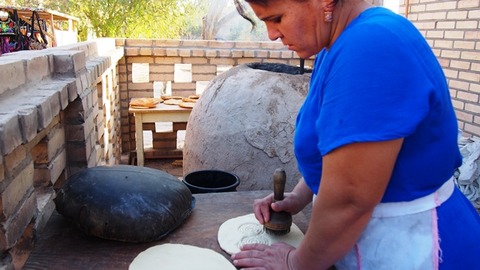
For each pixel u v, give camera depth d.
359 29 0.81
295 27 0.86
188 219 1.48
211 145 2.57
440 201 0.96
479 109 3.81
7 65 1.20
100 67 2.46
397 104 0.77
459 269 0.95
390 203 0.94
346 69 0.79
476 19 3.78
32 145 1.32
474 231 0.99
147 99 4.65
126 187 1.34
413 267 0.95
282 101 2.52
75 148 1.80
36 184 1.52
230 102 2.56
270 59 4.96
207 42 4.95
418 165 0.88
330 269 1.11
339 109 0.79
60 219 1.44
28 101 1.20
